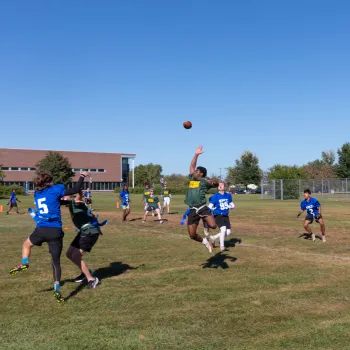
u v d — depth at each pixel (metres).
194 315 5.85
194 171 8.22
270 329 5.32
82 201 7.48
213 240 11.63
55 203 6.77
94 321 5.61
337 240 13.52
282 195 52.03
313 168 95.25
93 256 10.52
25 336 5.05
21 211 30.25
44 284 7.61
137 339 4.96
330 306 6.26
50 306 6.29
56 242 6.70
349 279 7.91
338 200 47.50
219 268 8.93
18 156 89.56
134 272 8.62
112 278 8.07
